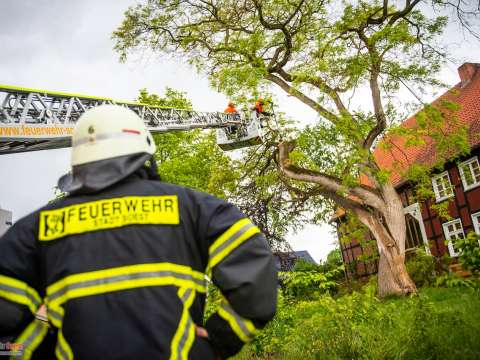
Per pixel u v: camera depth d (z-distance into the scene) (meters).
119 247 1.26
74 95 10.20
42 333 1.35
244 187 19.11
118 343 1.15
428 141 24.70
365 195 17.11
